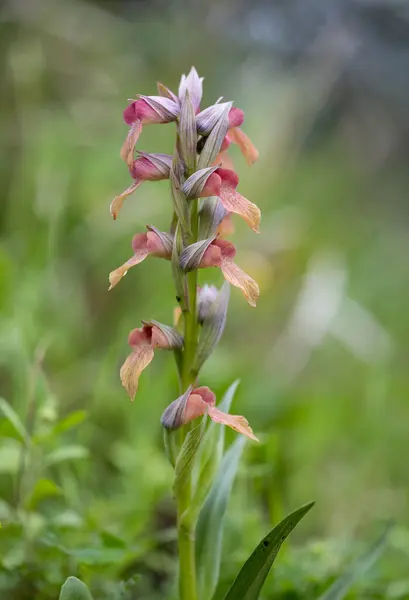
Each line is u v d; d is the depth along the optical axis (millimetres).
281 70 10961
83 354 6059
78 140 8078
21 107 7797
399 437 5676
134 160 2709
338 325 6738
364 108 11000
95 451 5031
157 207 7273
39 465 3840
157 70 10930
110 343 6051
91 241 6953
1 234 7379
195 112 2760
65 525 3619
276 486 4617
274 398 5574
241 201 2650
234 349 6938
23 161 7141
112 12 11953
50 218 6070
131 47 10875
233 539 3773
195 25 11594
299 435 5297
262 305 7523
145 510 4277
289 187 9422
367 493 5141
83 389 5445
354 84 10891
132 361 2713
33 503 3518
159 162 2705
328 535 4820
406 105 11008
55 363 5594
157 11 11953
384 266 8828
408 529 4625
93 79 9117
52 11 9398
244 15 11617
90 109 8633
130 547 3338
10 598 3465
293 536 4832
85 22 9969
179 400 2670
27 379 4168
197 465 2826
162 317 6352
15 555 3484
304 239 8250
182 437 2787
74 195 7246
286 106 9289
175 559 4246
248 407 5457
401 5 10648
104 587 3537
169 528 4562
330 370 6832
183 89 2768
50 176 6410
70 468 4605
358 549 3982
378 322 7527
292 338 6727
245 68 10781
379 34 10820
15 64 7809
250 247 7871
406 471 5469
